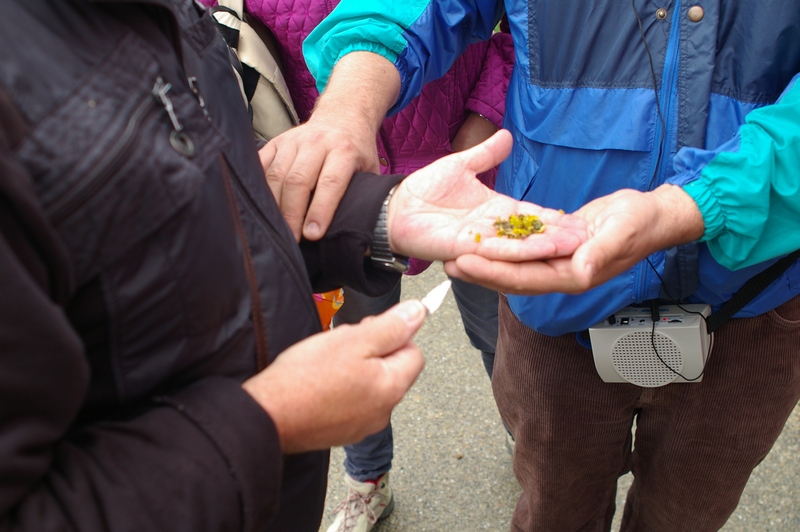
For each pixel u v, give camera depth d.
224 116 0.50
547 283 0.55
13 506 0.33
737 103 0.65
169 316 0.40
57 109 0.35
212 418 0.39
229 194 0.46
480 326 1.13
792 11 0.59
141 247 0.38
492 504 1.24
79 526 0.34
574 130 0.71
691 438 0.81
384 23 0.78
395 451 1.35
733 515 1.16
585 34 0.67
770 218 0.60
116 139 0.37
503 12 0.87
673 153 0.66
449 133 1.02
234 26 0.87
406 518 1.24
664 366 0.73
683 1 0.62
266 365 0.47
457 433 1.38
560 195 0.75
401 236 0.59
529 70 0.73
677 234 0.60
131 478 0.36
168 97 0.42
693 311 0.72
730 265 0.64
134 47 0.40
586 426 0.84
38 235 0.33
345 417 0.44
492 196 0.62
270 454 0.40
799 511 1.16
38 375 0.32
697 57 0.63
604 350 0.74
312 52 0.86
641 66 0.65
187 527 0.36
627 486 1.24
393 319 0.46
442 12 0.80
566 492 0.90
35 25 0.36
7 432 0.32
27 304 0.31
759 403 0.76
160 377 0.41
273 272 0.48
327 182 0.61
